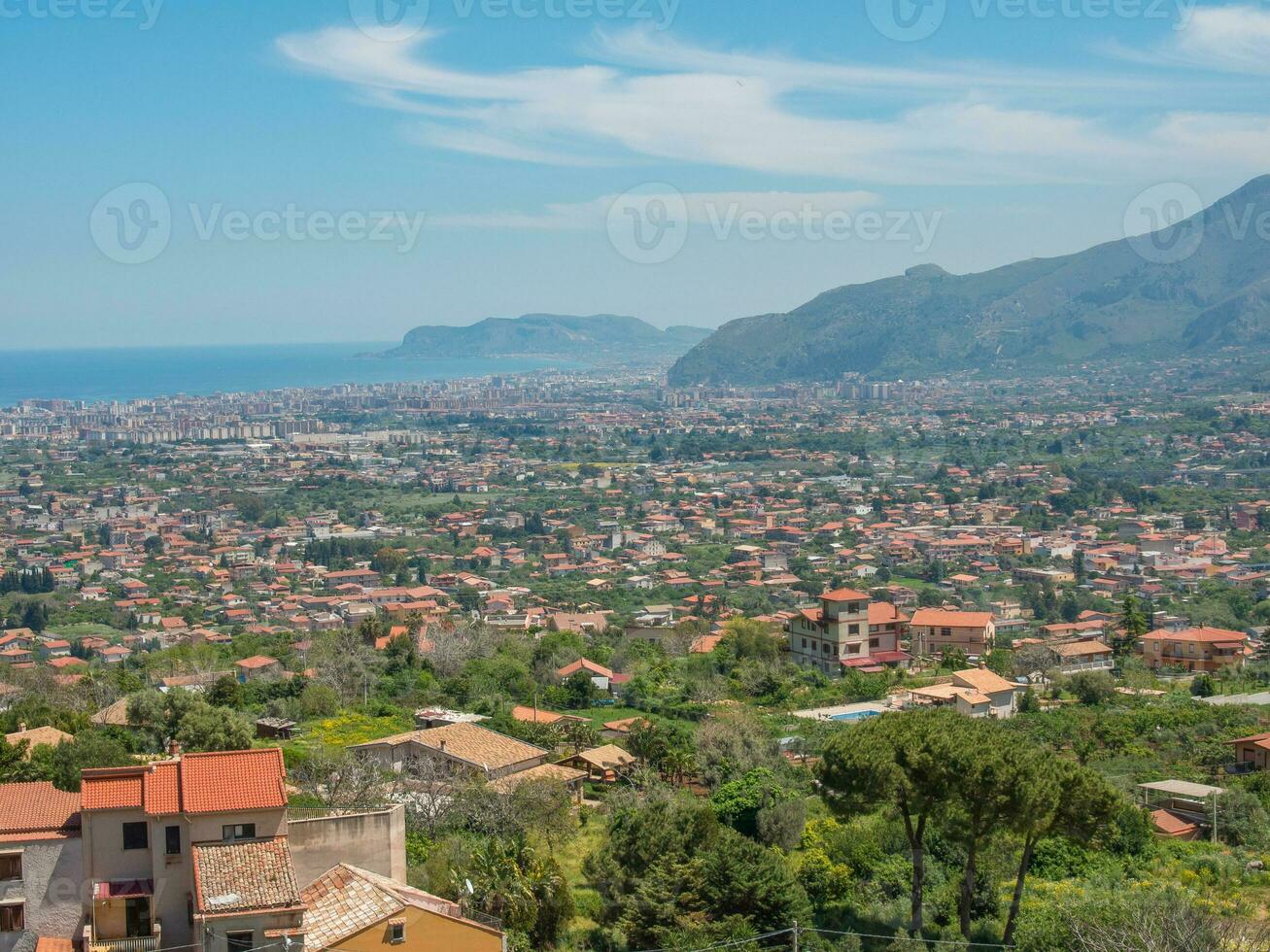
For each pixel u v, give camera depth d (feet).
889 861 227.61
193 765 160.04
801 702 412.57
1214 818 260.42
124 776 158.30
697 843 211.41
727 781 291.99
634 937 194.90
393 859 167.94
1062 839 237.25
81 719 308.19
